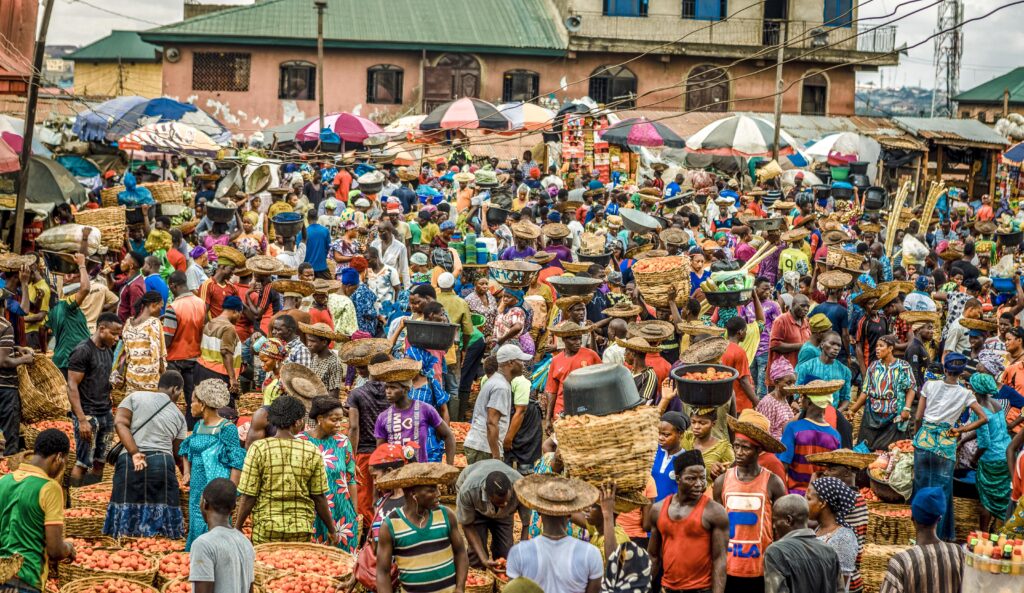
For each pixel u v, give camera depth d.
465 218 20.09
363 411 10.61
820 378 12.96
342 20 45.28
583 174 30.08
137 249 18.34
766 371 14.30
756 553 8.30
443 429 10.09
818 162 35.28
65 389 11.73
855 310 16.30
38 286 15.27
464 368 14.59
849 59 46.84
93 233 16.50
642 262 14.50
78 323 13.49
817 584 7.31
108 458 10.30
